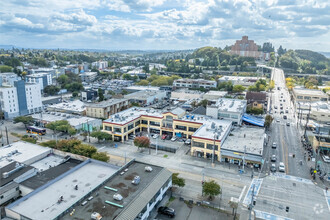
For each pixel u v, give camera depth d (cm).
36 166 8350
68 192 6538
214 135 9894
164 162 9888
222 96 19325
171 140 12125
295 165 9781
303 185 8269
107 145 11588
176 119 12394
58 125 12812
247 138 11012
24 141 10012
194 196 7606
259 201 7331
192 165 9656
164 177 7250
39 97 17788
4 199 6719
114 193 6234
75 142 9906
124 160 9994
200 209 6969
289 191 7888
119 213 5431
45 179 7344
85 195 5994
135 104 18250
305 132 13088
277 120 16238
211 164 9738
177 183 7644
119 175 7194
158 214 6688
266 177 8788
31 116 14775
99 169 7838
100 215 5344
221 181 8494
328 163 9919
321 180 8631
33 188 6812
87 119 14400
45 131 13088
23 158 8506
